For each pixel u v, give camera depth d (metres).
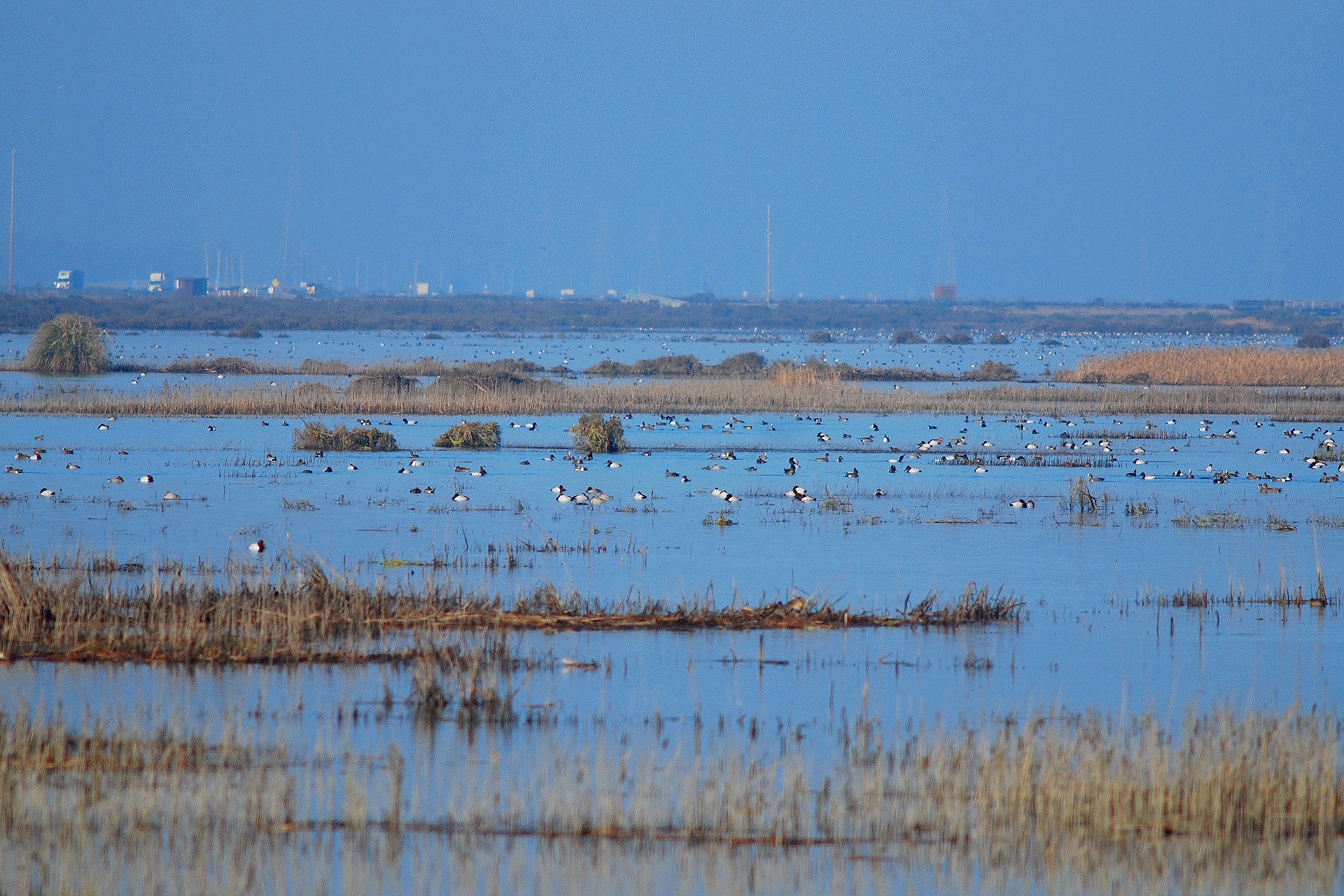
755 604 24.77
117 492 38.84
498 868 13.09
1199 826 14.30
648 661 20.88
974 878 13.06
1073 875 13.16
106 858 12.95
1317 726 16.53
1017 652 21.84
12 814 13.78
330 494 39.34
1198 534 34.31
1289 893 12.87
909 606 25.14
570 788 14.70
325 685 19.14
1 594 21.59
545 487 42.03
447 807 14.55
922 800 14.73
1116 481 45.91
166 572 25.89
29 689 18.58
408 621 22.48
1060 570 29.09
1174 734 17.05
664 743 16.88
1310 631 23.64
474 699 18.03
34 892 12.11
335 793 14.91
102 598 22.66
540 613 23.22
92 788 14.55
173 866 12.83
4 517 33.62
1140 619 24.45
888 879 13.03
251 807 14.23
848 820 14.40
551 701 18.62
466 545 30.36
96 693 18.48
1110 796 14.39
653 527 34.16
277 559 27.33
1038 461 51.22
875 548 31.55
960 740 16.48
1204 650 22.20
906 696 19.17
